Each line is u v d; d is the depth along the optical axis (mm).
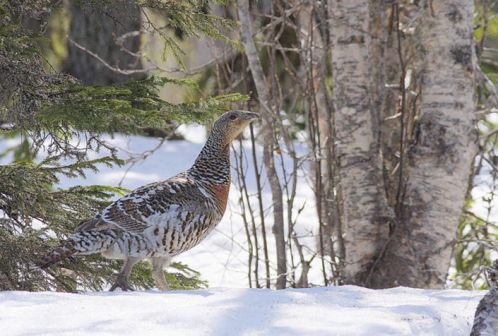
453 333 8055
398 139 14539
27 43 10398
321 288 9688
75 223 11016
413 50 13992
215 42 15602
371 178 13055
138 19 11430
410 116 13992
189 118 10641
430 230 12734
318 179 14125
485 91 17797
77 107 9883
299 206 21859
